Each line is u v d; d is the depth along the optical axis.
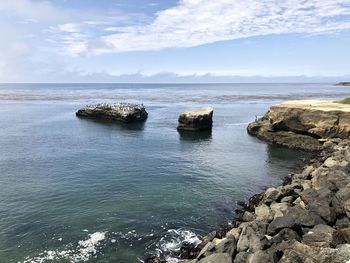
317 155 44.09
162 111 97.56
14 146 48.19
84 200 28.31
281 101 136.88
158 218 25.17
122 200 28.44
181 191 30.86
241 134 60.41
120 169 37.28
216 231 22.86
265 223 20.91
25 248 20.98
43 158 41.56
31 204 27.38
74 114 87.38
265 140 54.31
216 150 47.72
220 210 26.89
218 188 31.94
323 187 25.47
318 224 19.38
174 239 22.27
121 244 21.58
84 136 56.91
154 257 20.06
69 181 33.00
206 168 38.50
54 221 24.44
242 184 33.25
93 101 134.88
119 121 74.88
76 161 40.34
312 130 48.56
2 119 76.25
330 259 13.84
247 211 24.83
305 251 16.12
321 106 51.56
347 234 16.58
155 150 47.03
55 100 140.12
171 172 36.62
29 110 97.12
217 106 115.88
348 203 20.66
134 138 55.72
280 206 23.80
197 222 24.70
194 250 20.77
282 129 52.78
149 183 32.81
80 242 21.72
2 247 21.06
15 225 23.81
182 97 167.50
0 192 29.94
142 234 22.81
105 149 47.09
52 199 28.45
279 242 18.45
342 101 57.28
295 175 32.59
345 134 46.25
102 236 22.47
